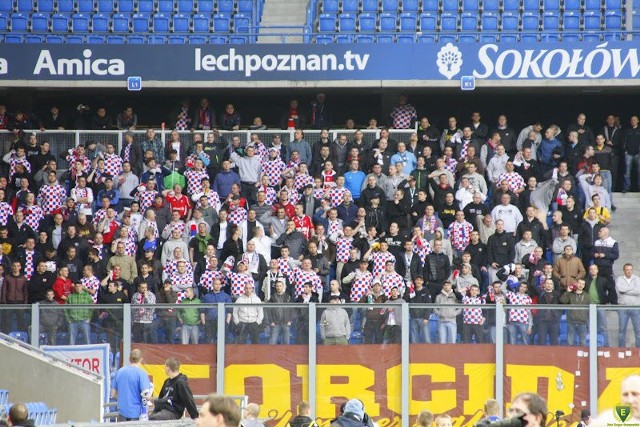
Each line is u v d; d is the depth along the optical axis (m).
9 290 82.62
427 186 93.25
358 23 111.38
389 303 76.88
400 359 76.69
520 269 83.88
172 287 82.31
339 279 86.12
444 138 100.12
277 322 76.75
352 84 104.44
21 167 96.81
